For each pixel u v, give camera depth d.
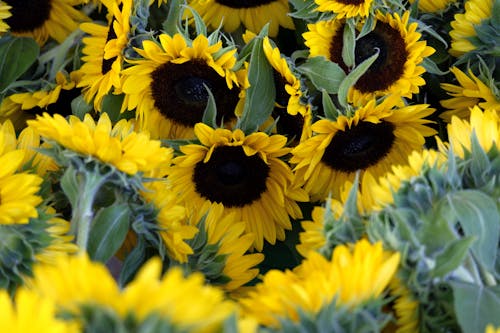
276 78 1.28
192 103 1.30
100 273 0.90
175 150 1.29
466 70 1.33
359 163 1.30
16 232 1.11
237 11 1.38
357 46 1.29
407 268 1.04
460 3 1.35
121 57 1.27
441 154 1.12
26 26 1.44
